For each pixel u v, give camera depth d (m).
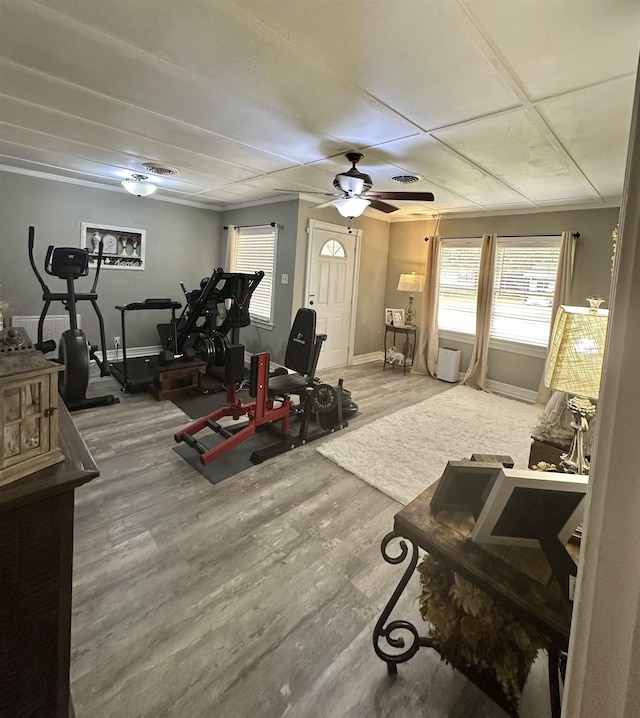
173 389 4.36
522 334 5.18
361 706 1.38
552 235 4.80
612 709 0.61
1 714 0.93
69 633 1.01
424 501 1.44
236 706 1.36
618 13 1.44
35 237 4.83
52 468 0.90
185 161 3.81
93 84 2.28
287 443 3.31
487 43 1.67
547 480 1.09
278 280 5.59
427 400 4.87
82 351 3.90
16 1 1.58
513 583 1.08
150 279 5.95
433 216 5.93
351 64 1.91
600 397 0.63
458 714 1.36
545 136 2.61
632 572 0.59
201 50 1.88
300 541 2.21
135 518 2.32
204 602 1.77
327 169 3.79
